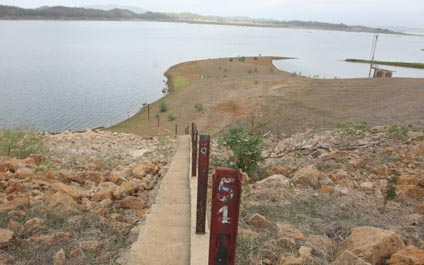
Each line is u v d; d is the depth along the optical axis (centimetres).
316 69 7106
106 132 1667
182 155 934
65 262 330
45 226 395
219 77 5081
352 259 305
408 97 2544
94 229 404
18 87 4644
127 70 6456
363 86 3269
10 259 324
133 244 362
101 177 641
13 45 10612
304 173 593
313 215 443
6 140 890
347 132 1184
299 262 306
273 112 2325
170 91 4494
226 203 215
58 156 927
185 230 401
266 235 369
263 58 8281
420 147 886
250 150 705
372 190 569
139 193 591
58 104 3847
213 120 2592
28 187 539
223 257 222
